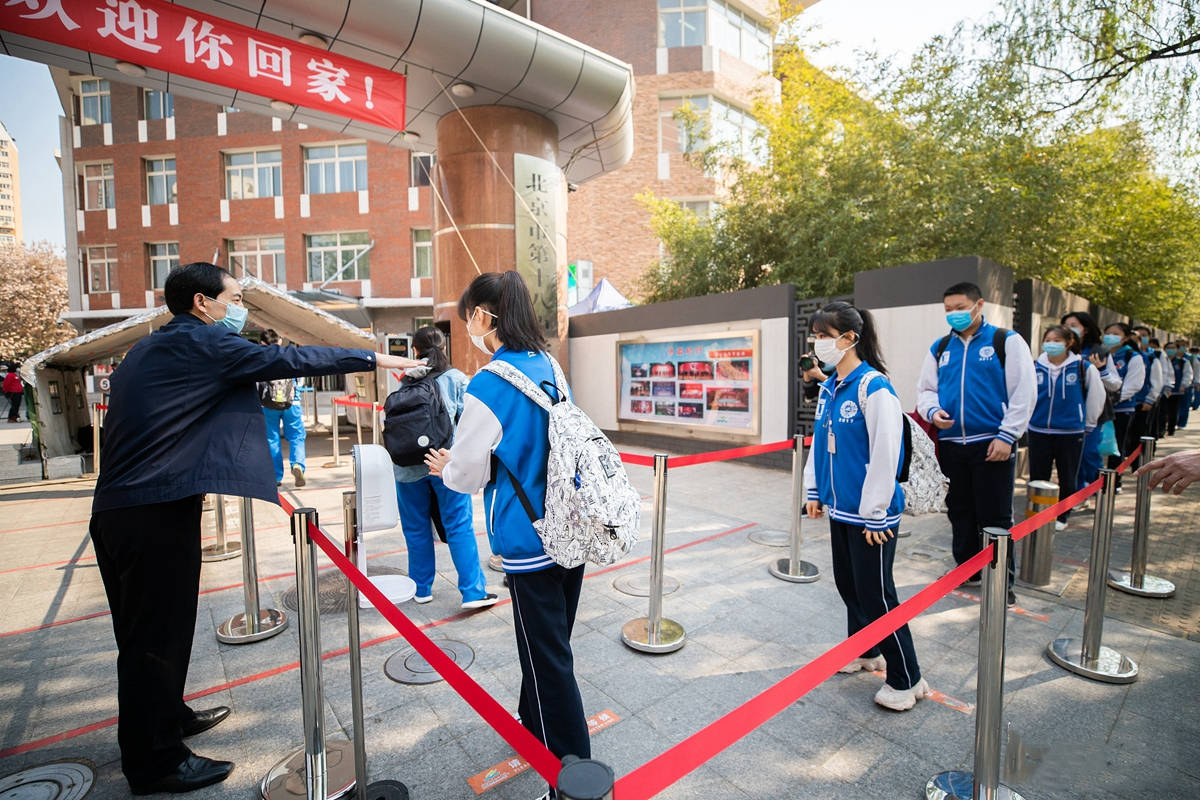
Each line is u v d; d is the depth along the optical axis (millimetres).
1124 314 13930
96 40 4785
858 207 8102
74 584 4098
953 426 3652
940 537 4891
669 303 8992
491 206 7551
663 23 16000
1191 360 13000
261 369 2141
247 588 3271
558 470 1774
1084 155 7848
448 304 7852
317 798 1907
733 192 10430
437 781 2143
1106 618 3412
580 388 10914
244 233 19969
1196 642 3125
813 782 2119
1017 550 4391
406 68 6578
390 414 3406
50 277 27984
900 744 2322
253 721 2504
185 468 2016
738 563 4359
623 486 1852
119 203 20203
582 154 9328
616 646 3117
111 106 20062
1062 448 5020
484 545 4754
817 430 2807
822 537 4957
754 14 17016
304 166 19922
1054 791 2068
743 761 2230
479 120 7508
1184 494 6488
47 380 8172
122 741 2029
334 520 5602
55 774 2182
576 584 2076
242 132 19719
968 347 3621
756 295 7777
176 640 2076
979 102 7352
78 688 2791
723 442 8367
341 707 2600
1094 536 2822
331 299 13805
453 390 3594
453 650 3076
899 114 8188
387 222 19609
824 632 3273
